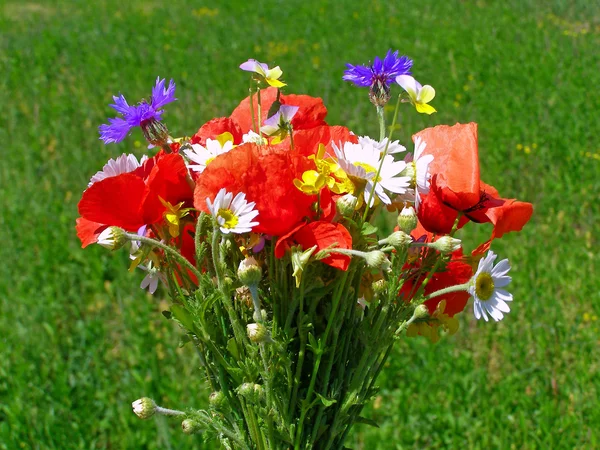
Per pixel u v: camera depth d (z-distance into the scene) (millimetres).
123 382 1230
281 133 433
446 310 469
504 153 2162
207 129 475
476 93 2750
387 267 365
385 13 4457
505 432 1095
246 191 381
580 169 2057
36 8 5336
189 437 1065
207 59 3402
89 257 1609
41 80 3180
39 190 2018
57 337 1364
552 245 1672
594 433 1080
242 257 417
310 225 386
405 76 396
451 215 449
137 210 410
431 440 1118
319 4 4758
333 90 2818
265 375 394
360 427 1131
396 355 1259
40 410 1165
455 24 4039
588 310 1442
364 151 410
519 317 1401
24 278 1558
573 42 3551
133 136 2293
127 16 4684
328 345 421
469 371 1235
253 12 4688
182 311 405
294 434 416
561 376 1261
